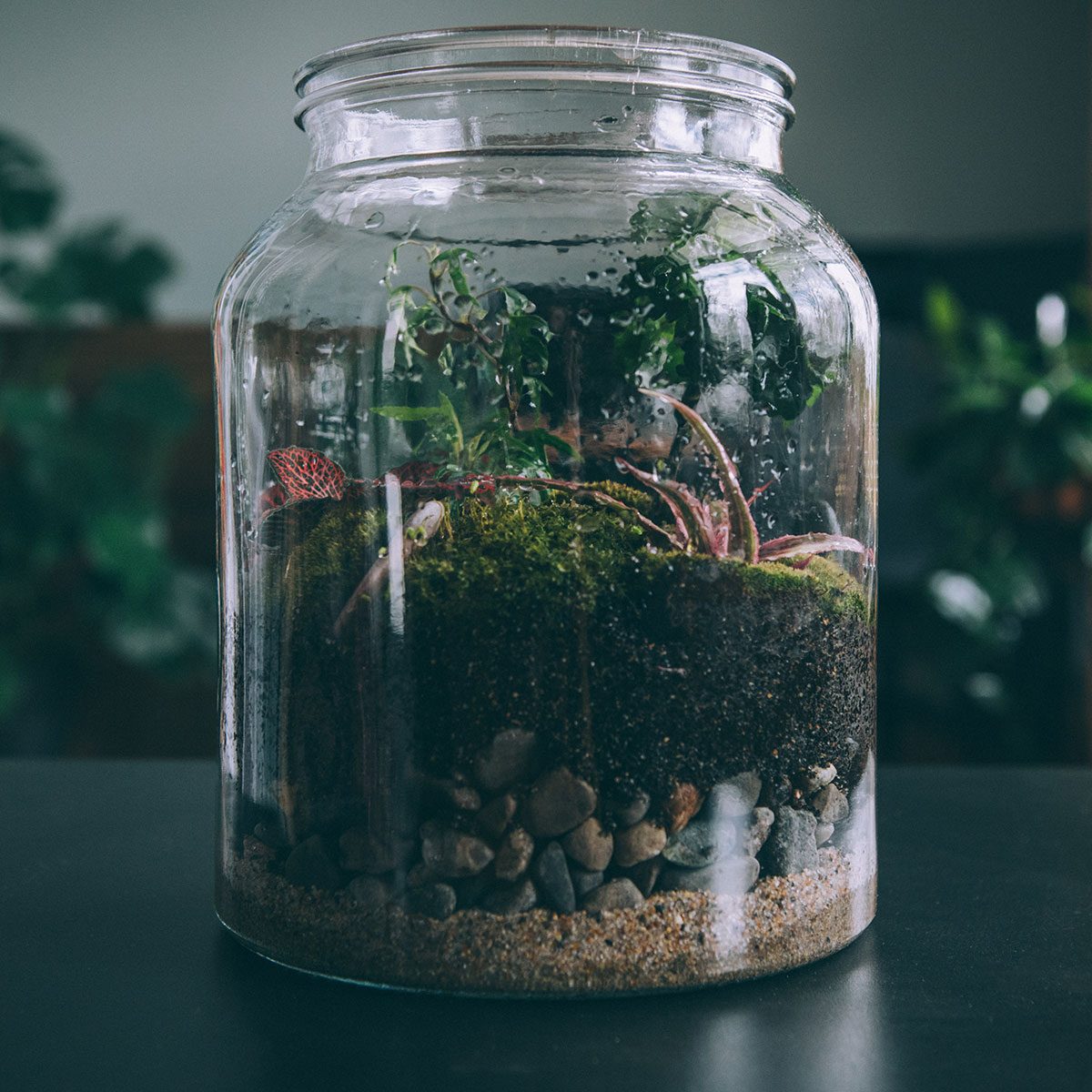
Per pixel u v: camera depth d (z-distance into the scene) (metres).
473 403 0.62
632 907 0.62
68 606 3.36
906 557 3.51
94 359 3.44
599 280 0.62
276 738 0.66
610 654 0.60
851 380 0.71
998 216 3.65
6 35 3.69
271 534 0.67
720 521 0.62
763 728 0.63
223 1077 0.56
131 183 3.73
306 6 3.66
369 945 0.63
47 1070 0.56
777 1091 0.54
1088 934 0.75
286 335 0.67
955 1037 0.60
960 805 1.08
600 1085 0.55
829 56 3.64
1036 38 3.61
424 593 0.61
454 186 0.66
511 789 0.61
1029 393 2.81
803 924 0.66
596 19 3.48
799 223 0.72
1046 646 3.38
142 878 0.86
